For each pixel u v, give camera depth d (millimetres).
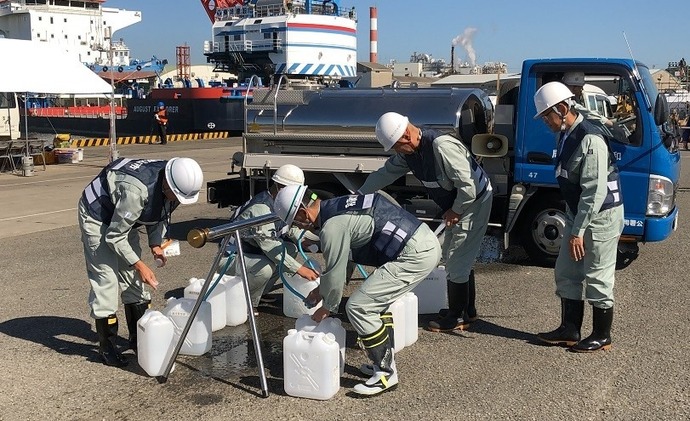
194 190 4578
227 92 33625
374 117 8258
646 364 4926
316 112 8570
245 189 9266
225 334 5742
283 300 6352
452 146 5180
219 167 19125
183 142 29672
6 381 4793
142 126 36812
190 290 5762
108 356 5027
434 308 6195
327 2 32469
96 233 4816
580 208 4836
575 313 5270
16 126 23688
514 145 7676
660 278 7301
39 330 5879
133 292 5168
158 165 4742
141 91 39469
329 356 4367
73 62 18547
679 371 4785
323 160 8383
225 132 33719
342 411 4254
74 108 41125
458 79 14555
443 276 6168
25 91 16875
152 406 4367
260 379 4484
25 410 4344
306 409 4289
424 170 5324
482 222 5531
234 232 4477
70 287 7281
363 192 5781
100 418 4219
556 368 4891
